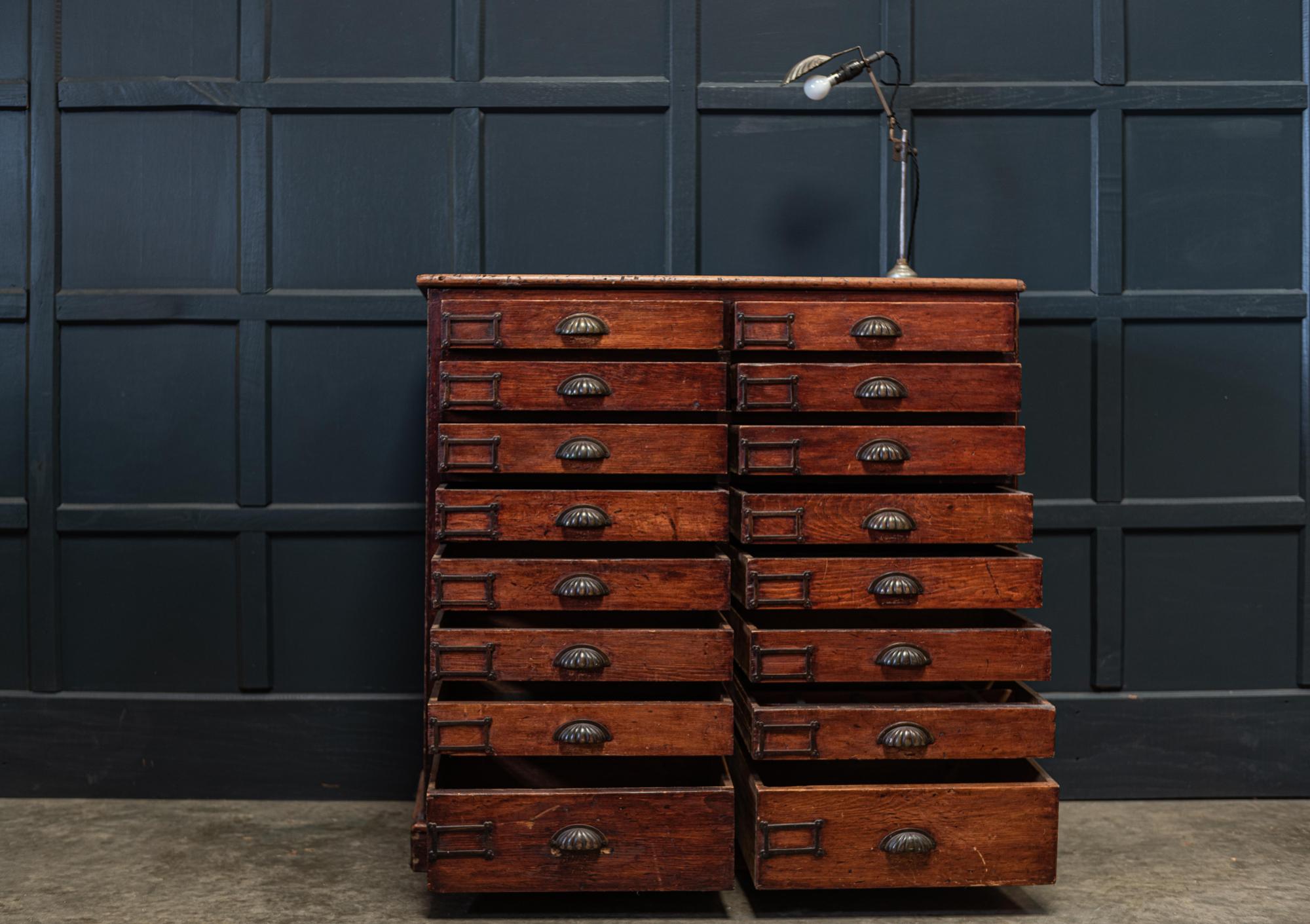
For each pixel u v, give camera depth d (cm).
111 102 263
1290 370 272
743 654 207
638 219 268
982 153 269
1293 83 270
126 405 267
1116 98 268
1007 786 199
